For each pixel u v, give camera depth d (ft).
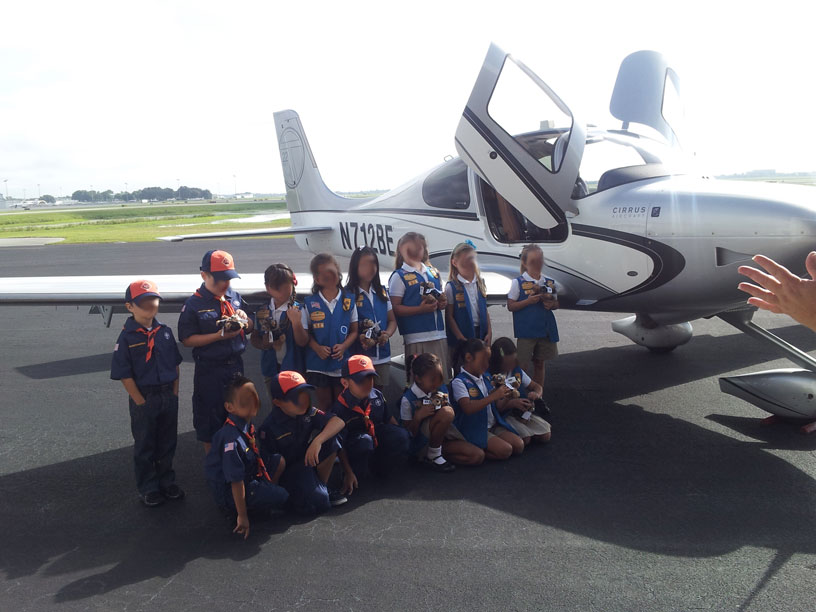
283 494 10.23
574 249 16.30
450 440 12.60
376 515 10.55
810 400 13.35
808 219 12.96
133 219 197.67
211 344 11.30
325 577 8.73
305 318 12.65
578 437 13.80
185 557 9.38
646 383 17.62
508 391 12.33
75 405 16.99
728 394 16.07
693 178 15.90
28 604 8.25
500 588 8.34
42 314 32.07
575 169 15.39
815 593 8.07
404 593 8.29
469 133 16.08
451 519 10.32
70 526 10.44
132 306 10.69
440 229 19.99
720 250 13.99
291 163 30.27
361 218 24.54
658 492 11.07
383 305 13.14
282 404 10.55
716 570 8.63
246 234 27.94
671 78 18.85
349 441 11.39
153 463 11.18
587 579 8.50
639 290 15.40
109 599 8.34
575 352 21.36
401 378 16.02
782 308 5.06
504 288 16.42
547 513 10.42
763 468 11.96
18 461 13.25
